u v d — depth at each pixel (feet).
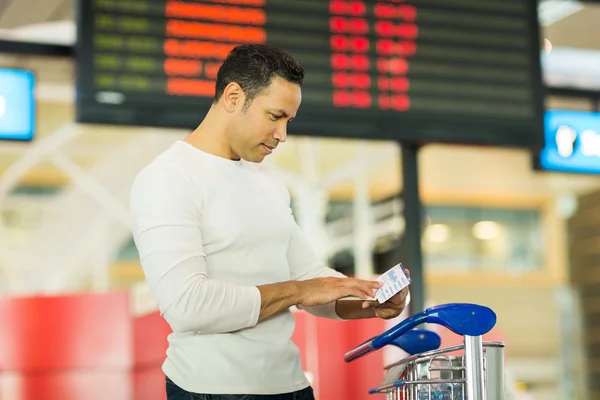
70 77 25.81
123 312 12.28
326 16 11.82
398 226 26.81
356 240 28.40
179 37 11.18
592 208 35.60
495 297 35.83
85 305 12.19
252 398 5.59
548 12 20.77
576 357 34.63
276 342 5.76
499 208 36.52
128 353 12.21
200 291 5.30
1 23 17.54
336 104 11.64
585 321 34.78
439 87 12.15
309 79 11.60
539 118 12.55
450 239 36.04
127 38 11.00
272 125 5.77
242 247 5.79
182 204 5.54
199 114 11.10
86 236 27.50
